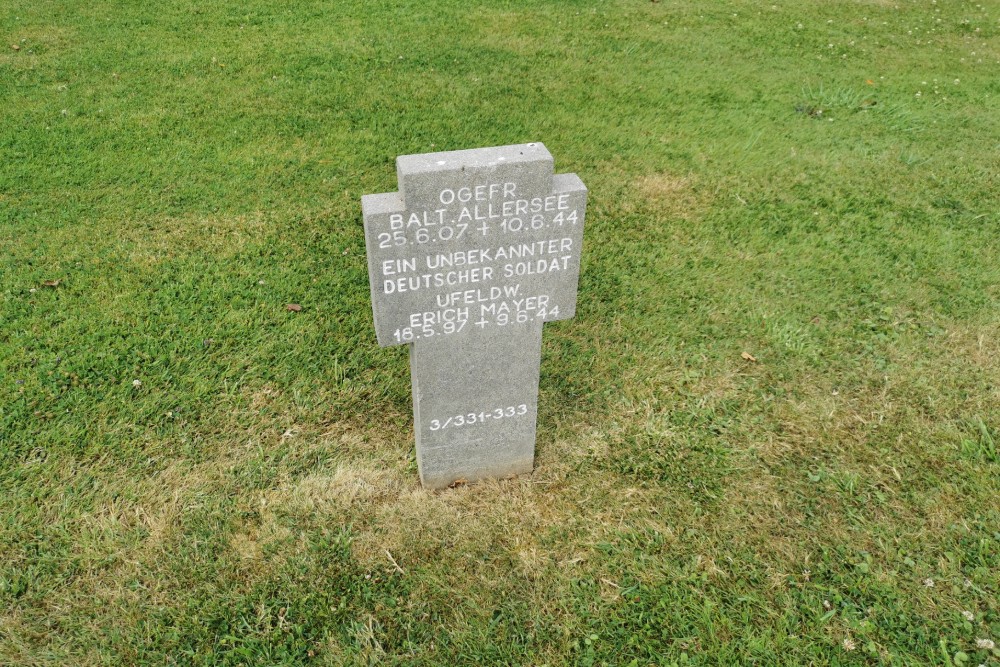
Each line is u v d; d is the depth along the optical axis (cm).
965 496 201
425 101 404
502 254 168
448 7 525
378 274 163
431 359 181
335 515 197
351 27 490
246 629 173
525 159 156
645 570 186
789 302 269
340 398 229
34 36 459
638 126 384
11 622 171
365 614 176
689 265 287
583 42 479
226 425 219
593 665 168
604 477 209
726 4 543
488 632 174
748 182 338
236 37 471
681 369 242
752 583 182
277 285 270
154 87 407
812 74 442
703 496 203
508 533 195
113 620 173
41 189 319
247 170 338
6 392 224
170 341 245
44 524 191
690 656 169
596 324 259
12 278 268
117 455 209
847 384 236
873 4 546
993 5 546
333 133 370
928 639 170
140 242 289
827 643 170
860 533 193
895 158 357
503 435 201
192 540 189
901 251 294
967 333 254
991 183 337
